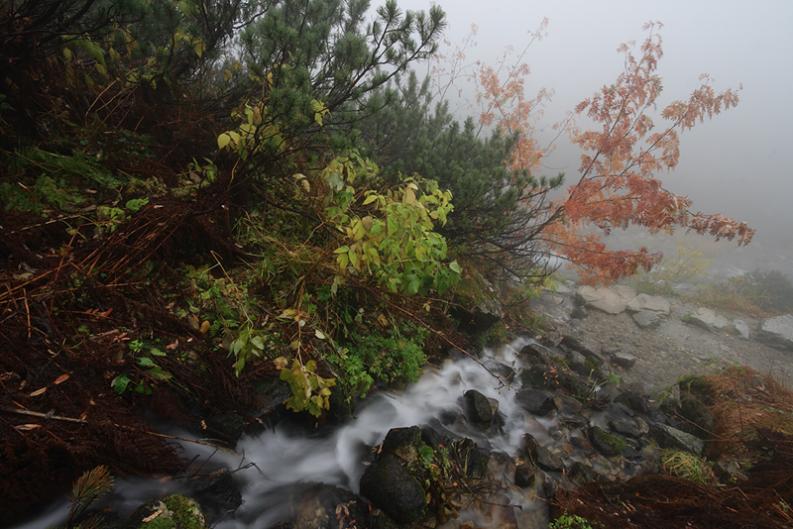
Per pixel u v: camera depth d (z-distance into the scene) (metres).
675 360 7.14
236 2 3.88
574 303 8.57
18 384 1.92
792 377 7.20
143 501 2.13
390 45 3.73
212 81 4.78
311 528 2.58
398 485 2.85
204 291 3.01
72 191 2.98
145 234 2.93
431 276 3.51
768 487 3.87
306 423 3.11
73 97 3.52
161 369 2.42
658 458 4.30
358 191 4.30
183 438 2.38
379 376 3.81
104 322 2.44
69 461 1.93
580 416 4.71
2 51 2.86
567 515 3.30
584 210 6.18
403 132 5.73
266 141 3.29
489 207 5.64
